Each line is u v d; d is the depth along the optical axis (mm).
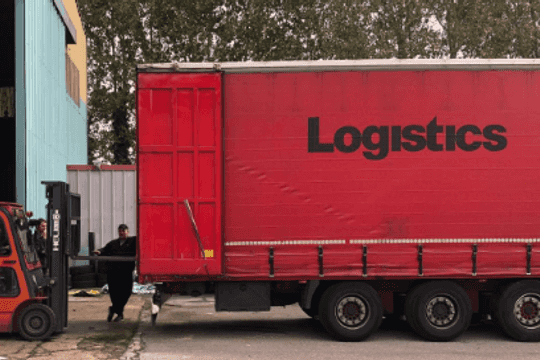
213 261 8945
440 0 36375
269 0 34719
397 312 9445
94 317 11336
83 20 33750
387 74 9211
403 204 9125
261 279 9047
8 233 8914
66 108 20094
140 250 8930
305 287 9273
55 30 17672
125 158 34156
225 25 34219
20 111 13484
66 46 21297
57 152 17734
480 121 9242
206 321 11102
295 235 9047
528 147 9273
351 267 9047
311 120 9133
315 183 9094
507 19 36438
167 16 33938
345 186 9102
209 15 34156
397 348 8688
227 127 9094
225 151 9078
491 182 9211
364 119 9156
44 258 9789
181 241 8953
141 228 8938
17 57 13484
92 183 18422
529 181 9250
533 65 9289
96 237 18281
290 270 9031
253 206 9055
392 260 9070
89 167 18422
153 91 9023
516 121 9273
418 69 9219
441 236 9125
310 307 9500
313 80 9156
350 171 9117
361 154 9133
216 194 8984
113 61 33688
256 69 9117
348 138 9133
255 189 9070
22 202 13430
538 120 9297
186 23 33938
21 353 8117
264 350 8484
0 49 16453
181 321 11078
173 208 8969
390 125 9172
